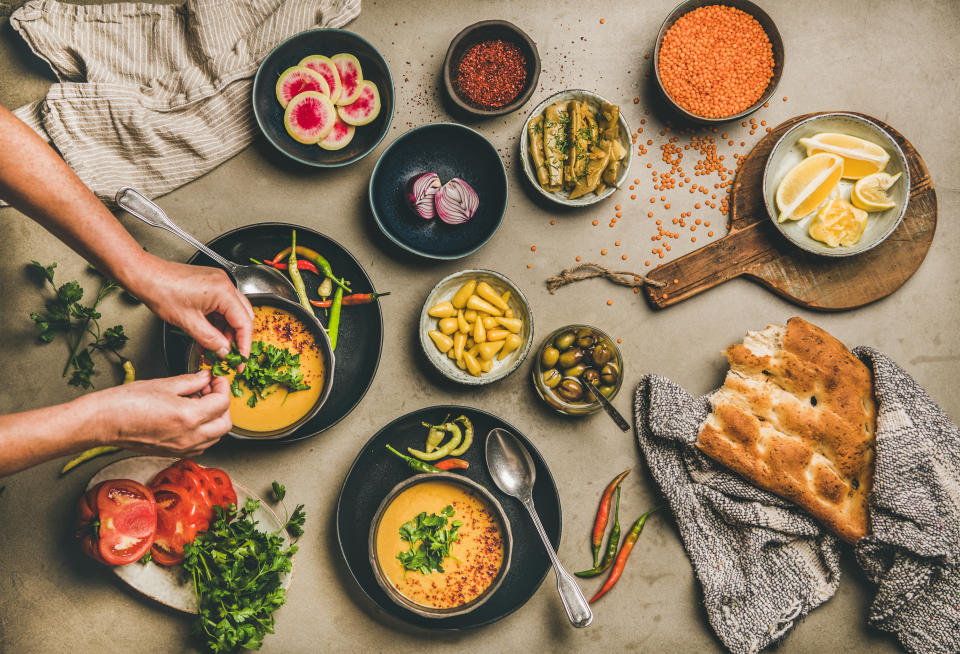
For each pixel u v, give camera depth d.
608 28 2.02
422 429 1.80
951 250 2.04
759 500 1.78
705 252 1.95
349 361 1.83
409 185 1.85
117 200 1.57
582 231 1.98
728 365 1.97
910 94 2.09
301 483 1.82
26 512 1.74
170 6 1.86
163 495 1.62
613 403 1.93
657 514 1.89
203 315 1.43
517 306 1.85
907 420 1.75
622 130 1.88
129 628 1.74
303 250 1.79
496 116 1.86
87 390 1.81
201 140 1.85
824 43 2.08
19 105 1.88
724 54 1.94
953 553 1.73
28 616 1.72
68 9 1.83
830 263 1.96
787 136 1.89
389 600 1.71
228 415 1.35
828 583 1.81
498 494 1.81
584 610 1.65
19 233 1.83
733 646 1.79
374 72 1.89
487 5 1.99
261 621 1.58
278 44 1.86
